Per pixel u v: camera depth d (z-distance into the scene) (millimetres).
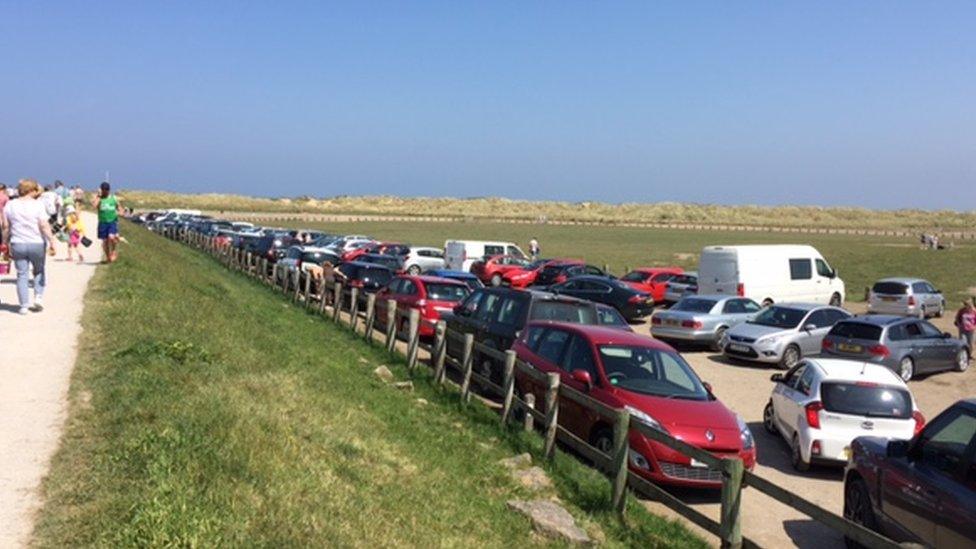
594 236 96000
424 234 86188
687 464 9883
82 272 18625
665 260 60688
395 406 12352
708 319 23734
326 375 13344
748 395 17703
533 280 37531
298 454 7633
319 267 31141
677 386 11328
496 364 15195
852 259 64250
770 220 179750
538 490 9422
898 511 7562
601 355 11547
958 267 56312
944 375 20984
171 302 15781
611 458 9117
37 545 5312
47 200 23094
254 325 17500
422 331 19812
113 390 8570
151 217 65750
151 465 6383
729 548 7367
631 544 8227
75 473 6484
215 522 5594
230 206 148250
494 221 133250
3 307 13781
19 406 8141
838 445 11398
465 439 11070
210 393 8781
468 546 6914
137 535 5332
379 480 7965
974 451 6668
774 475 11727
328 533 6035
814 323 21812
